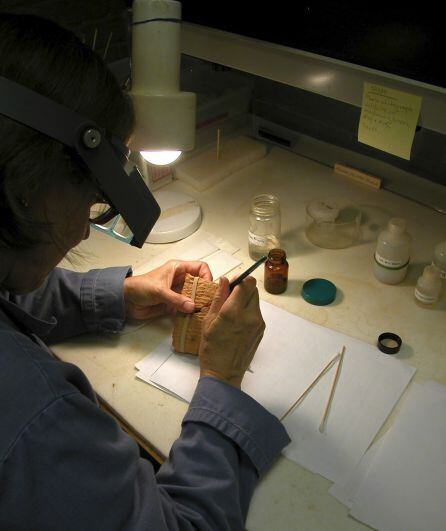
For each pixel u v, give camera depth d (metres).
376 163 1.24
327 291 0.94
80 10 1.36
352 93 0.81
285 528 0.61
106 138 0.48
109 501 0.48
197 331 0.82
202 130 1.32
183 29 0.98
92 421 0.49
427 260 1.02
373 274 0.99
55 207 0.47
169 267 0.92
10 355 0.45
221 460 0.62
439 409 0.73
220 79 1.37
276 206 1.06
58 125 0.42
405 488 0.64
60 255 0.53
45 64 0.42
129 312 0.90
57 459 0.44
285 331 0.87
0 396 0.43
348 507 0.62
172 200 1.18
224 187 1.27
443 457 0.67
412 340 0.85
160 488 0.60
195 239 1.11
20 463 0.42
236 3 0.86
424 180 1.18
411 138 0.79
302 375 0.79
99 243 1.10
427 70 0.70
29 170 0.42
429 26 0.66
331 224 1.10
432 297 0.89
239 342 0.72
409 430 0.70
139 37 0.71
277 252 0.96
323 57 0.80
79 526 0.45
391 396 0.75
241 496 0.63
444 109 0.72
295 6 0.78
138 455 0.55
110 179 0.49
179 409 0.76
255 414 0.67
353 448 0.69
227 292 0.78
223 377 0.71
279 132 1.39
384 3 0.68
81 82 0.44
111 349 0.86
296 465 0.67
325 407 0.74
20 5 1.24
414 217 1.13
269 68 0.90
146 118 0.73
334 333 0.87
